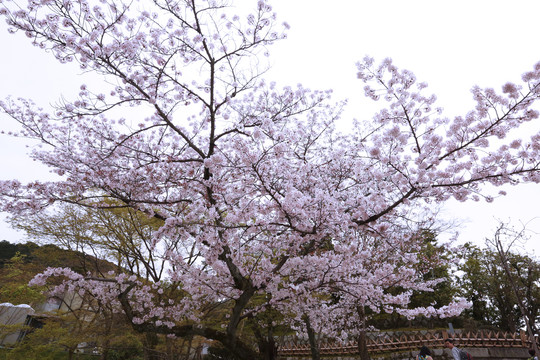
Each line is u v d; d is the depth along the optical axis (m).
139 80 6.76
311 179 6.13
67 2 5.24
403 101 4.96
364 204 5.27
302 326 11.59
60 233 10.94
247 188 5.40
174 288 9.88
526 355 13.47
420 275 10.37
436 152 4.90
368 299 6.51
